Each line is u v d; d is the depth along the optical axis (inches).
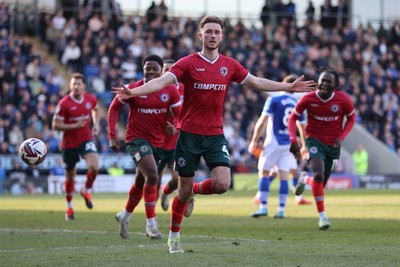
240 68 393.1
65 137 672.4
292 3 1678.2
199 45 1539.1
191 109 387.9
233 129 1376.7
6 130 1251.8
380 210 722.8
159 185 591.8
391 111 1571.1
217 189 382.0
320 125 562.9
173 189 588.7
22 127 1266.0
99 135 1304.1
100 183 1259.2
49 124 1282.0
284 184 657.0
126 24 1475.1
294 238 477.7
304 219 633.6
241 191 1240.2
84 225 598.9
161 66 490.3
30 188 1232.2
